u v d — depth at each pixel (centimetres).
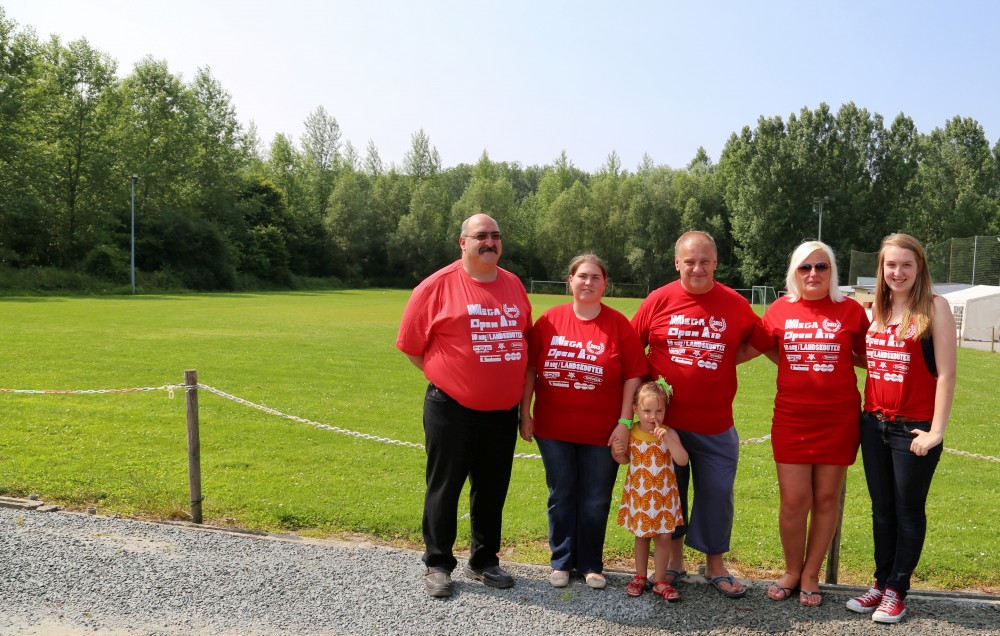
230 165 6988
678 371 452
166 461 785
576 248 8000
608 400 455
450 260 8294
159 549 506
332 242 8150
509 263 8350
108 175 5419
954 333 403
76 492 655
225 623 397
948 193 7288
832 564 503
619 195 7800
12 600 416
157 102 6138
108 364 1484
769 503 731
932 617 425
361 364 1673
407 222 8194
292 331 2430
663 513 443
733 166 7175
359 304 4303
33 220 4975
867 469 434
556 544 470
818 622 417
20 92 4681
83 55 5353
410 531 614
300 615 409
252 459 815
